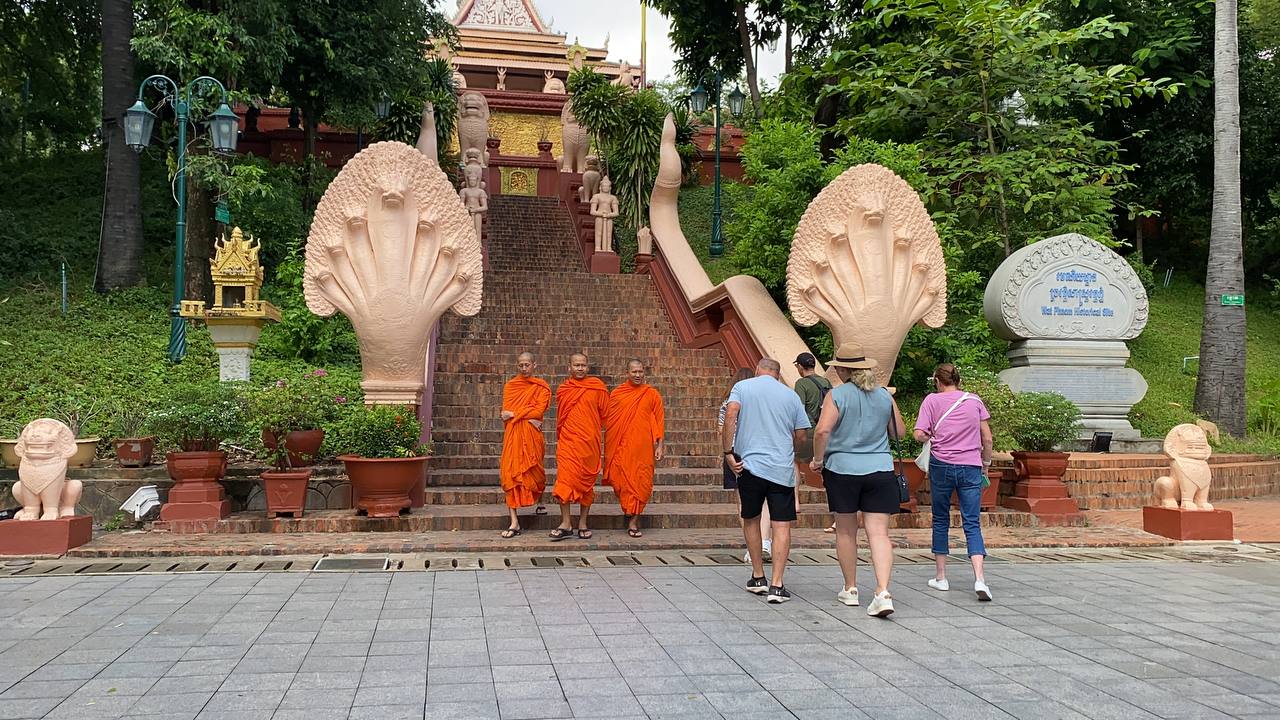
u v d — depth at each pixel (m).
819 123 18.86
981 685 3.77
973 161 13.50
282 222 13.64
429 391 9.25
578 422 7.22
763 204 12.42
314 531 7.29
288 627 4.54
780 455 5.38
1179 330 15.75
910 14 14.05
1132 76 14.27
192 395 7.52
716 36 21.94
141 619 4.69
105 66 12.86
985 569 6.50
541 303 13.96
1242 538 8.04
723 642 4.37
